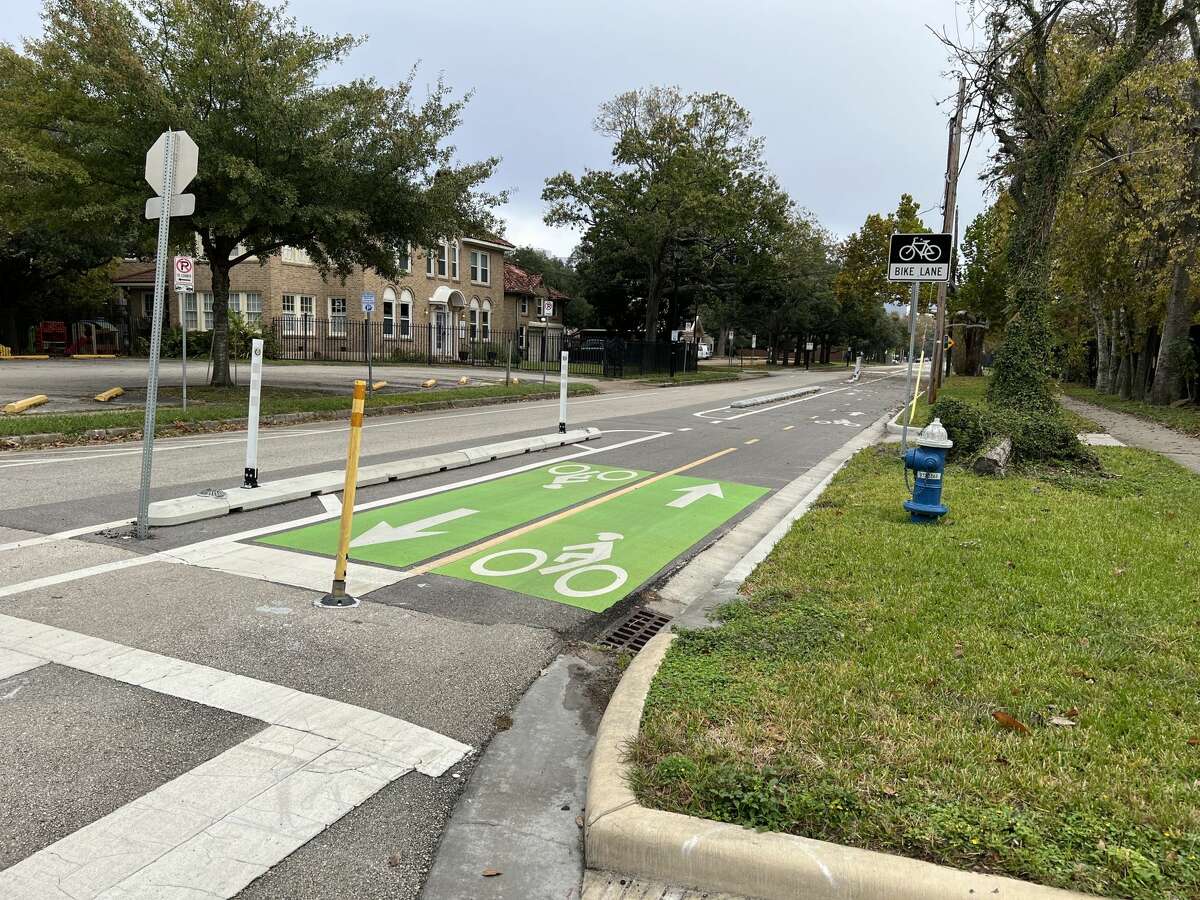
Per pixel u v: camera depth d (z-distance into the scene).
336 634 4.82
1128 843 2.76
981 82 14.85
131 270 44.53
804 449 14.52
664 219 39.62
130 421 13.13
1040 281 13.63
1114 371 32.50
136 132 15.59
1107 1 15.77
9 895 2.55
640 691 3.91
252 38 16.39
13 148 14.23
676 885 2.78
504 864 2.89
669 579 6.38
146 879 2.67
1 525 6.96
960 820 2.88
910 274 11.00
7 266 35.66
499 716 3.98
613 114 41.38
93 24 14.62
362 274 39.22
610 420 18.22
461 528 7.59
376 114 17.73
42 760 3.33
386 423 16.23
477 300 47.56
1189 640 4.64
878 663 4.29
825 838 2.81
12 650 4.36
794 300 67.94
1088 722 3.67
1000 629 4.82
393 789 3.30
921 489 7.64
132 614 4.96
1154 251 21.05
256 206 15.94
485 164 19.17
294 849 2.88
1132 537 7.08
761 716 3.67
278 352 37.09
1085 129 13.34
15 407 14.28
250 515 7.70
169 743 3.51
